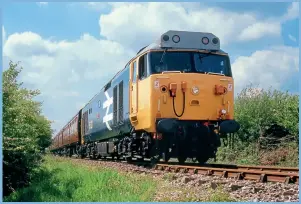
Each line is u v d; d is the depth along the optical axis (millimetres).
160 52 14750
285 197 8555
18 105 13984
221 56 15188
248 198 8742
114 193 10641
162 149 15266
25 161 14383
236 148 23094
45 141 38781
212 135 14727
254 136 22641
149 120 14336
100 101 24484
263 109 22531
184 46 14906
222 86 14695
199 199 8984
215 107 14633
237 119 23219
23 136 13820
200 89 14500
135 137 16453
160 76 14367
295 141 20562
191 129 14578
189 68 14734
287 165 19078
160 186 11141
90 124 28484
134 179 12547
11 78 13820
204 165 15086
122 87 18109
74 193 11617
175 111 14273
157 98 14273
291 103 20953
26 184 14695
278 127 22344
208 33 15172
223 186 9906
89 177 13586
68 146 44000
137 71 15609
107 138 22938
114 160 22391
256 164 20312
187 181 11453
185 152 15430
